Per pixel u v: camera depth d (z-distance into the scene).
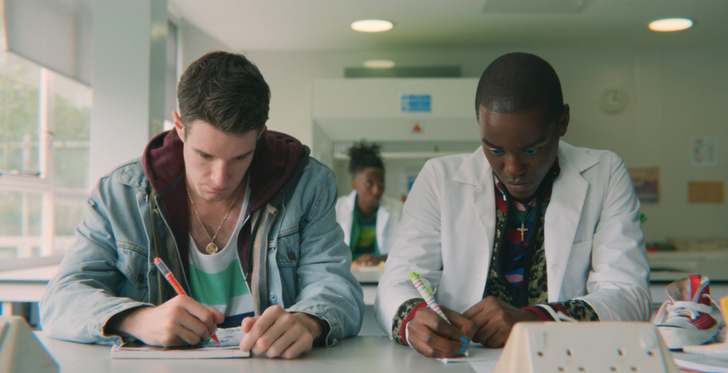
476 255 1.28
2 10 2.27
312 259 1.22
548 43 4.21
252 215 1.21
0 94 2.49
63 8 2.70
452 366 0.84
